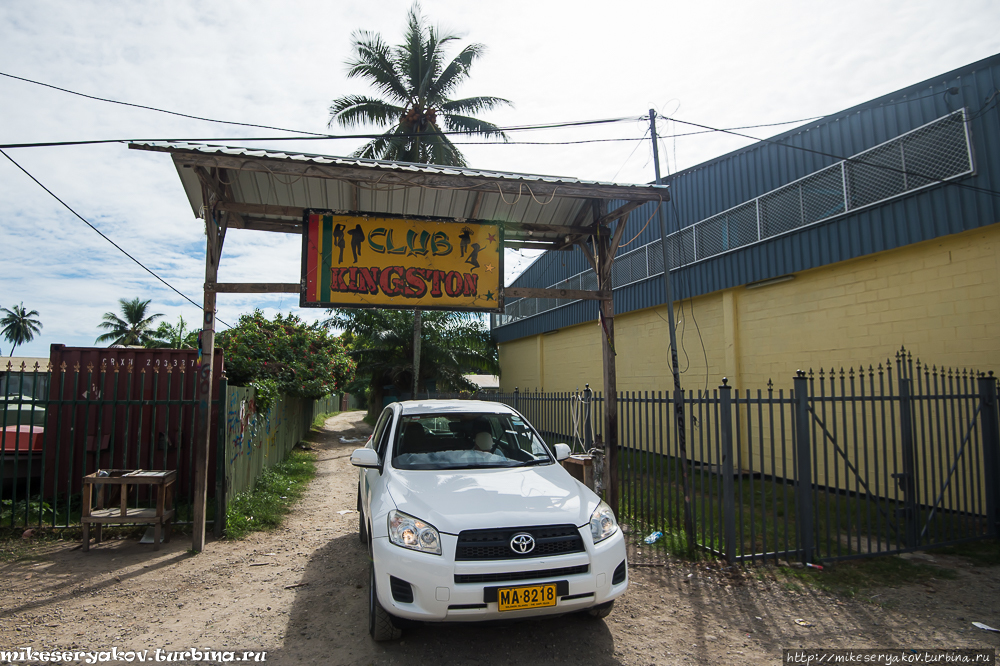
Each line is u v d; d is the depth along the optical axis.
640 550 5.89
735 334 10.80
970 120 6.99
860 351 8.48
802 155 9.41
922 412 5.95
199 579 5.11
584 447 7.47
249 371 13.18
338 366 15.85
